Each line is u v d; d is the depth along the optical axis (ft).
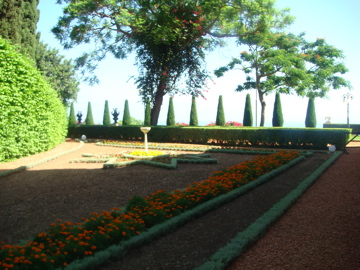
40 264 9.09
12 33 55.83
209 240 11.90
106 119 113.39
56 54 105.09
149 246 11.42
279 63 66.59
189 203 15.71
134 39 69.26
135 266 9.81
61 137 57.88
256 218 14.47
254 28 66.69
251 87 79.05
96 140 68.39
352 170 25.77
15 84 31.40
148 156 34.17
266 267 9.45
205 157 36.22
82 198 18.52
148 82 72.08
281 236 12.00
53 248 10.13
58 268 9.02
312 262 9.64
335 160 32.60
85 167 29.19
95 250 10.43
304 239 11.57
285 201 16.08
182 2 64.54
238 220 14.26
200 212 14.99
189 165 30.50
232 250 10.22
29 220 14.73
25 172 26.37
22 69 32.37
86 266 9.30
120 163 29.37
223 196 17.30
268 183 22.03
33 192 19.88
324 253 10.25
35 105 36.50
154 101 73.46
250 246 11.12
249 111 82.43
